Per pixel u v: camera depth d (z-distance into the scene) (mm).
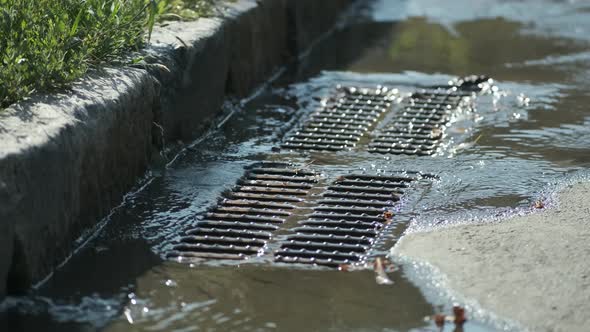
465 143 11047
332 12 17172
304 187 9766
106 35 9883
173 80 10438
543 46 15359
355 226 8789
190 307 7305
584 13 17547
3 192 7145
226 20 12039
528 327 6930
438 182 9844
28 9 9406
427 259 7988
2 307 7258
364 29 16984
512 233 8383
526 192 9492
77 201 8258
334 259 8141
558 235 8305
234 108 12297
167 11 11789
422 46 15633
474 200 9320
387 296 7461
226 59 11922
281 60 14461
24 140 7602
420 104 12594
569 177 9875
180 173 10016
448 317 7082
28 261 7453
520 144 10953
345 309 7266
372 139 11258
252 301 7395
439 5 18562
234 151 10797
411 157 10625
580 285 7395
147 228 8727
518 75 13750
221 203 9336
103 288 7609
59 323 7074
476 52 15133
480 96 12852
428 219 8875
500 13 17703
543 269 7668
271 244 8445
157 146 10125
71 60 9188
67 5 9953
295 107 12547
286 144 11062
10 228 7219
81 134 8242
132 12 10586
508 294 7348
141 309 7289
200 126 11234
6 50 8805
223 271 7926
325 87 13453
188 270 7938
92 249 8289
